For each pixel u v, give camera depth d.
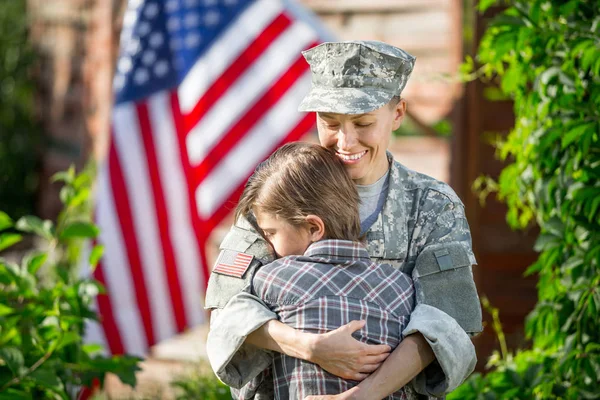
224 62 9.51
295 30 9.62
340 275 4.19
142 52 9.50
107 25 13.47
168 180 9.28
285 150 4.48
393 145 11.45
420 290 4.34
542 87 6.26
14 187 17.89
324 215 4.27
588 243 6.14
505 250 10.00
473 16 9.87
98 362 6.81
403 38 11.25
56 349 6.48
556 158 6.32
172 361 11.43
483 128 10.05
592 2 6.33
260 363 4.35
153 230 9.22
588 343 6.10
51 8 15.81
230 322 4.20
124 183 9.27
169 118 9.38
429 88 11.09
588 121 5.98
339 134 4.36
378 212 4.50
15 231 17.47
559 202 6.34
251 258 4.41
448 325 4.15
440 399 4.45
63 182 16.36
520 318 9.93
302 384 4.12
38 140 17.08
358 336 4.09
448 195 4.56
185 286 9.22
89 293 6.94
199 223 9.27
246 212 4.52
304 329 4.09
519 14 6.48
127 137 9.35
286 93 9.46
